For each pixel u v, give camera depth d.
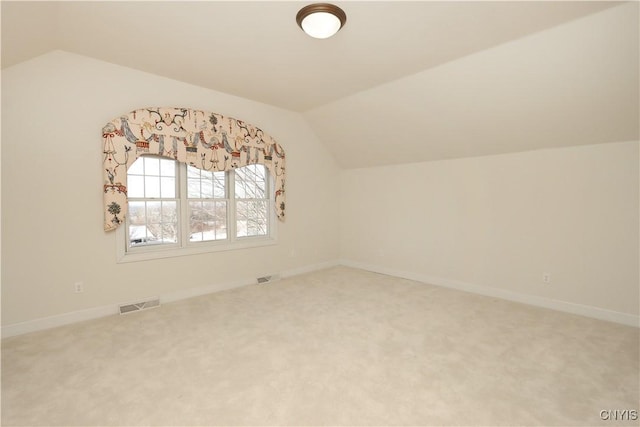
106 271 3.23
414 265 4.71
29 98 2.79
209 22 2.42
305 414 1.75
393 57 2.95
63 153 2.96
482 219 3.98
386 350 2.47
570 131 3.16
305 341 2.63
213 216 4.12
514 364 2.26
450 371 2.17
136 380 2.07
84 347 2.52
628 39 2.28
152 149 3.41
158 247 3.62
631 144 2.96
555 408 1.79
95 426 1.66
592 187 3.18
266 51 2.88
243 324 2.98
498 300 3.74
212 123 3.86
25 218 2.80
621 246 3.04
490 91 3.14
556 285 3.43
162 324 2.98
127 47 2.85
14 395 1.90
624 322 3.02
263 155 4.41
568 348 2.50
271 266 4.65
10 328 2.73
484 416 1.73
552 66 2.68
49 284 2.92
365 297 3.82
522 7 2.18
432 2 2.14
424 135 4.10
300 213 5.02
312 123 5.00
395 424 1.67
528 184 3.60
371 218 5.25
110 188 3.17
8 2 1.94
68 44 2.82
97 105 3.13
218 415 1.74
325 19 2.22
